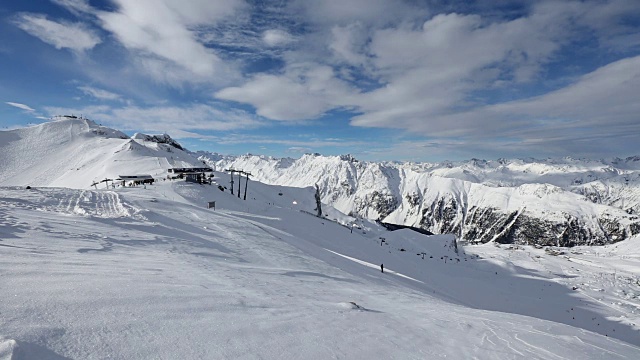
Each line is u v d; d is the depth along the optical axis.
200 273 9.62
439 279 52.69
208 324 5.18
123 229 17.59
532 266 86.38
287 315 6.53
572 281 71.38
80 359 3.44
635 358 7.25
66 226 14.69
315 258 23.08
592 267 87.88
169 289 6.66
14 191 28.47
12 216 14.74
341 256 32.72
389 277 28.69
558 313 50.53
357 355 5.16
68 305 4.74
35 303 4.57
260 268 14.20
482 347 6.52
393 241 93.81
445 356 5.80
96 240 12.85
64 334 3.86
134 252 11.94
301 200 128.12
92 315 4.59
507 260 89.19
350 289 13.38
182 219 28.34
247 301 7.05
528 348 6.82
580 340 7.95
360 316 7.59
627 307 54.78
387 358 5.29
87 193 34.03
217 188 72.81
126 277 7.07
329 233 53.84
